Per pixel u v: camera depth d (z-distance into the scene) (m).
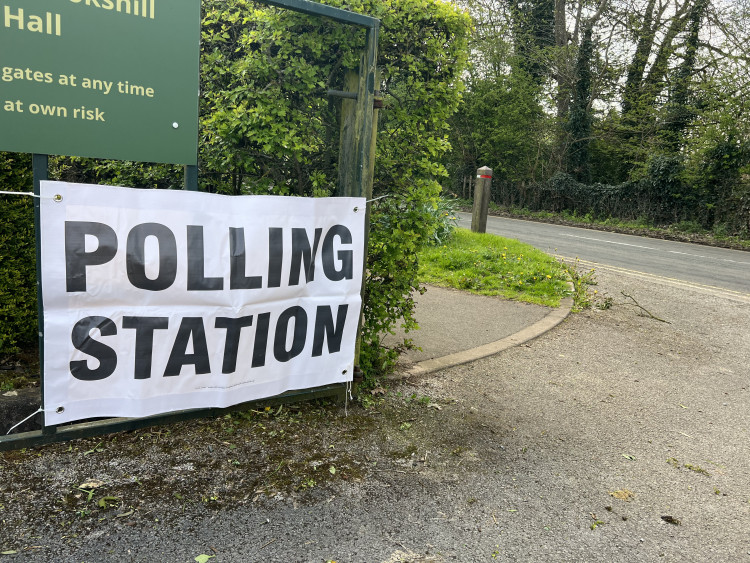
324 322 3.56
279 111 3.55
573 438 3.78
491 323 6.44
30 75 2.59
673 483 3.29
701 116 20.55
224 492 2.84
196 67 2.96
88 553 2.36
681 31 22.56
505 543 2.65
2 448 2.75
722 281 10.61
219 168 4.08
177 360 3.07
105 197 2.77
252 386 3.35
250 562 2.38
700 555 2.66
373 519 2.74
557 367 5.18
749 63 19.52
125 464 2.99
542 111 26.69
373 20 3.44
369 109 3.54
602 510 2.97
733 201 19.02
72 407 2.86
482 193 13.12
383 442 3.49
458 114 27.86
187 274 3.01
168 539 2.48
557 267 9.61
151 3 2.79
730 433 4.04
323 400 3.95
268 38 3.59
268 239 3.23
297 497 2.86
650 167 21.30
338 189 3.89
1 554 2.31
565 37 26.56
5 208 3.74
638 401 4.52
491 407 4.18
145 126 2.87
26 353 4.18
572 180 24.80
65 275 2.73
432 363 4.93
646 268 11.66
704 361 5.71
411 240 4.03
